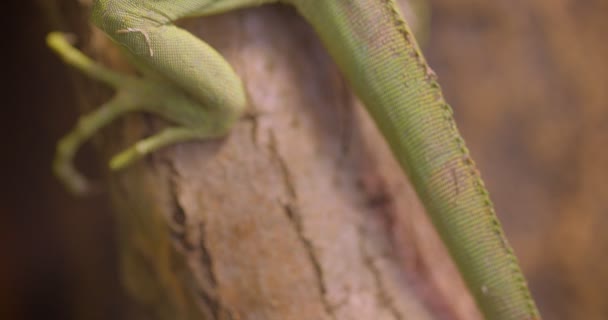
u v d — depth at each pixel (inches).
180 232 20.6
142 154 20.5
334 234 20.9
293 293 20.7
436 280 21.5
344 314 20.8
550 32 29.5
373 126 21.5
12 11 25.7
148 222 21.0
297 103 20.9
